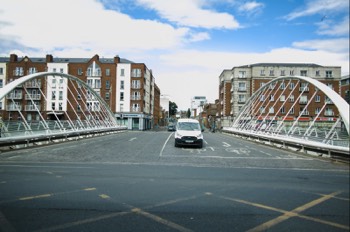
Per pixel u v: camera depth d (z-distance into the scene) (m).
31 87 64.56
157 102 100.75
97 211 5.29
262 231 4.52
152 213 5.26
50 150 16.41
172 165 11.55
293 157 15.75
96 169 10.11
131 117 66.12
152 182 7.98
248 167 11.55
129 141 24.86
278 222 4.94
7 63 65.62
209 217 5.11
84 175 8.84
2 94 17.22
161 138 29.77
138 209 5.48
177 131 19.97
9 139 15.98
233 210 5.55
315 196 6.79
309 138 19.95
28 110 64.06
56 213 5.12
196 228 4.57
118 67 67.25
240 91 63.97
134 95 66.94
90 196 6.33
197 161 13.01
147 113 75.69
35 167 10.27
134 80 67.19
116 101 66.69
